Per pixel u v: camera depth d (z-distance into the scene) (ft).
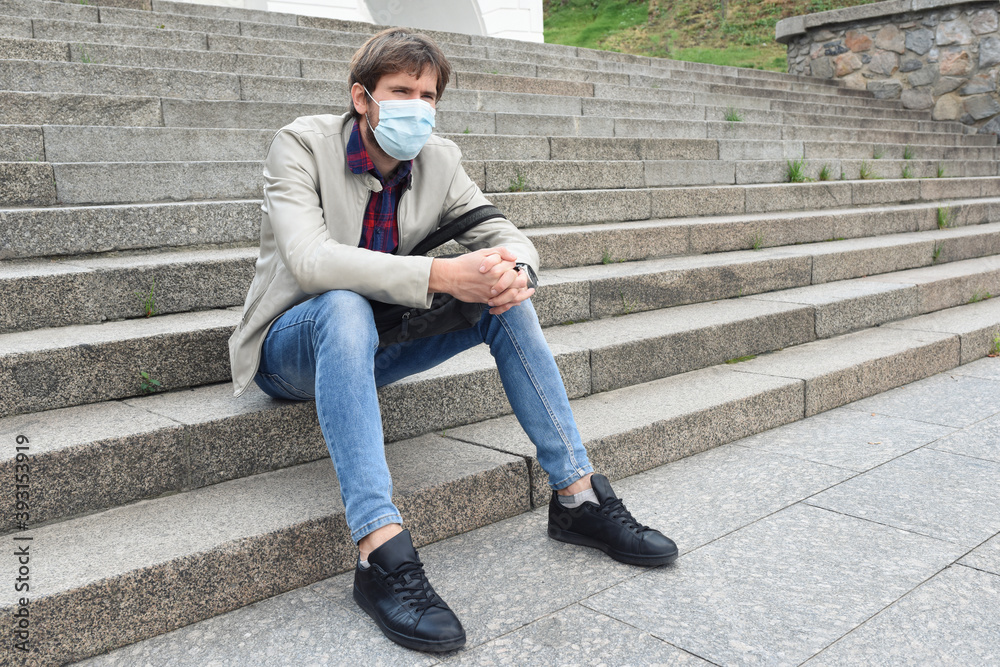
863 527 7.27
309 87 16.60
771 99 28.25
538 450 7.01
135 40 17.08
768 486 8.29
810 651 5.35
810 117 27.35
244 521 6.27
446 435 8.44
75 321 8.35
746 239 15.55
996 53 30.27
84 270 8.42
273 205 6.32
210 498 6.72
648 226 14.16
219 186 12.05
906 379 12.01
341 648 5.49
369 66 6.14
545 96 20.70
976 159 28.73
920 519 7.41
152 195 11.48
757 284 13.73
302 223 6.18
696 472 8.71
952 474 8.47
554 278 11.74
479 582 6.41
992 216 21.47
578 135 19.74
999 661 5.19
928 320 14.12
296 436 7.47
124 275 8.67
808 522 7.41
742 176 19.53
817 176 21.43
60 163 10.72
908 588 6.16
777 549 6.88
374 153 6.55
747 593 6.15
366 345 5.89
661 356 10.60
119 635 5.44
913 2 31.63
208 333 8.08
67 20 17.12
